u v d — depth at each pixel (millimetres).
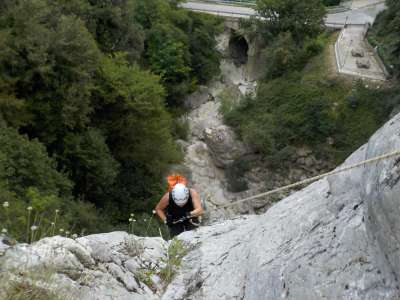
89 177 22047
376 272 3049
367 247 3211
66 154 21484
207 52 39469
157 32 35812
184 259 4969
